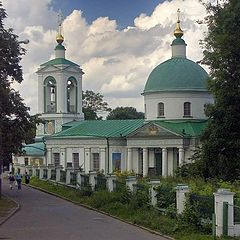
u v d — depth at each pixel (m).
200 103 62.34
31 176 64.44
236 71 37.06
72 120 75.62
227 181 34.84
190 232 21.12
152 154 61.62
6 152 44.06
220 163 37.50
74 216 29.14
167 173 59.47
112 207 30.69
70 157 68.31
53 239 20.58
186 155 59.00
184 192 23.84
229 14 36.41
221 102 37.53
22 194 45.22
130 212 28.05
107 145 64.50
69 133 69.00
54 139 69.69
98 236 21.44
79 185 44.22
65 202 37.94
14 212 30.66
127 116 115.12
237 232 19.95
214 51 37.75
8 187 54.41
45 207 34.31
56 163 69.81
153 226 23.31
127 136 62.47
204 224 21.06
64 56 76.31
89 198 36.88
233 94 37.00
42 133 77.06
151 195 27.59
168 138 59.31
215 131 37.69
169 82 62.38
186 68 63.00
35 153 75.81
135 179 32.03
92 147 65.94
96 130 67.69
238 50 36.66
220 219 19.98
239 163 37.19
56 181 54.12
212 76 38.31
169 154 60.34
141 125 62.47
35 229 23.58
